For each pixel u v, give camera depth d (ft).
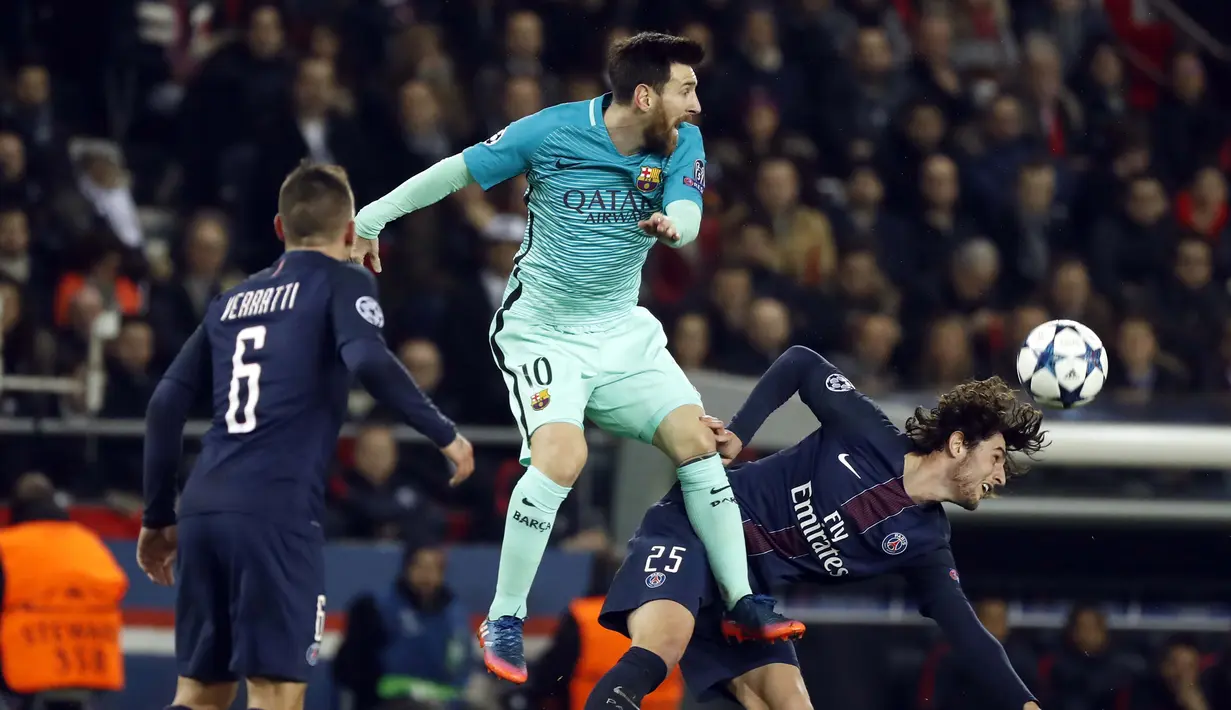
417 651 97.25
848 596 96.17
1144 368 133.59
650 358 60.39
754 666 64.75
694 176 57.62
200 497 56.95
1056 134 158.71
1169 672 97.35
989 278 139.33
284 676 56.44
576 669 93.81
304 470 57.36
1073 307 136.56
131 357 112.37
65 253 121.90
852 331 127.65
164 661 102.22
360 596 98.48
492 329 60.75
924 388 117.80
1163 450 92.32
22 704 90.84
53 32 147.84
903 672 95.40
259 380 57.52
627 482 98.32
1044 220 147.02
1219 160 168.86
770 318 122.72
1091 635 96.53
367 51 146.10
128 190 139.95
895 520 62.44
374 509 106.22
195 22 158.40
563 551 103.91
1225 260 154.20
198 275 117.80
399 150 131.75
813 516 63.00
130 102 150.30
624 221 58.03
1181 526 93.61
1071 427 92.84
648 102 56.80
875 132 151.64
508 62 144.15
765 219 136.46
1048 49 160.45
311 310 57.77
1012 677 59.82
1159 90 174.50
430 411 55.93
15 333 111.86
